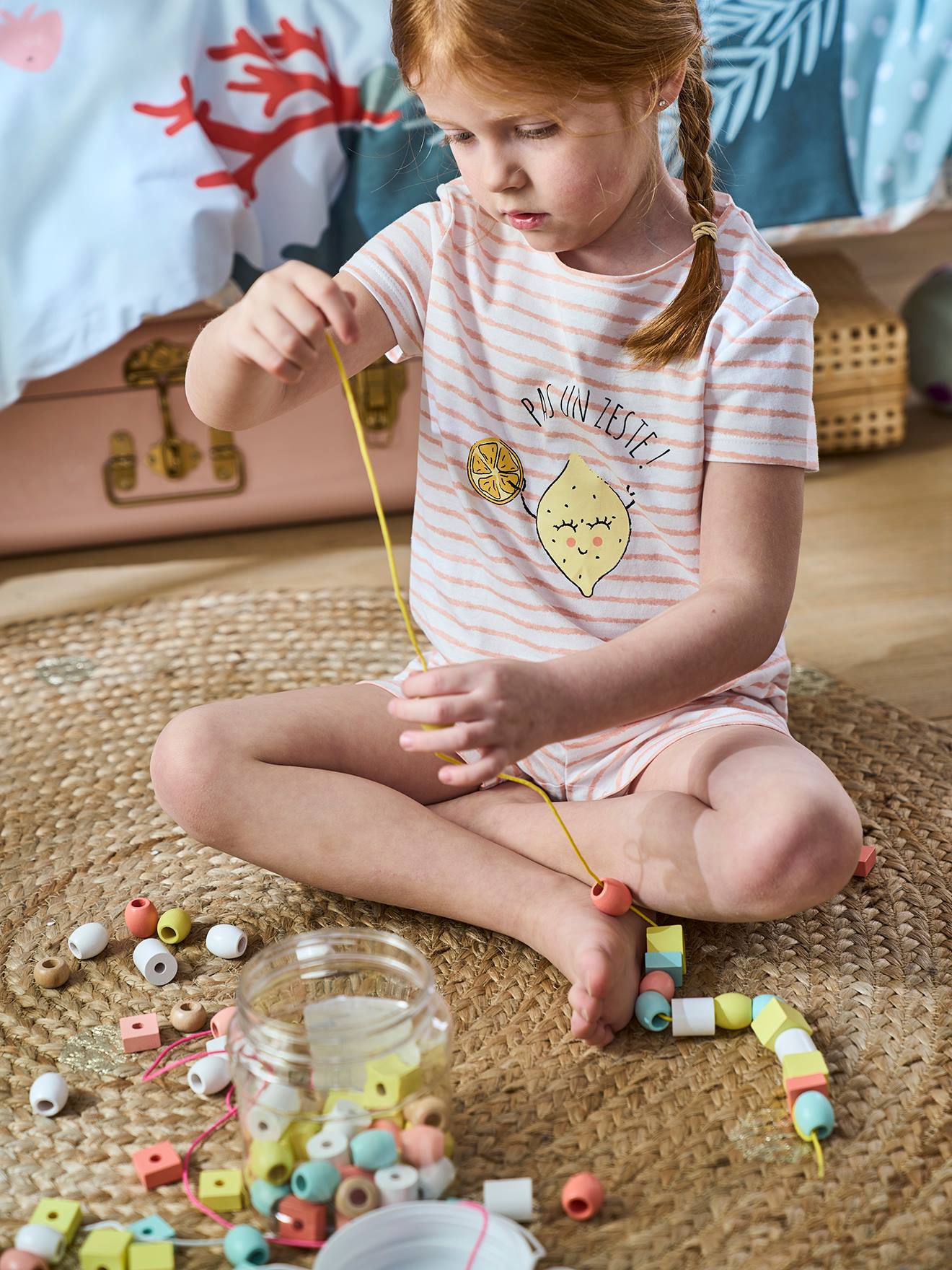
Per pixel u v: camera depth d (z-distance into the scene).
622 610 1.08
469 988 1.01
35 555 1.81
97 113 1.49
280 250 1.61
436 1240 0.75
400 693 1.13
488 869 1.02
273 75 1.54
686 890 0.96
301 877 1.05
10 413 1.68
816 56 1.71
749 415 1.00
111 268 1.49
